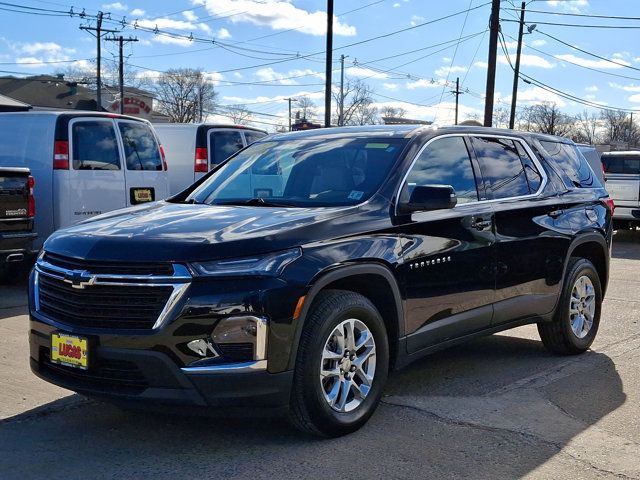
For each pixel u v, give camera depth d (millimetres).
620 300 9391
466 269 5223
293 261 4070
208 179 5820
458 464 4035
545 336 6402
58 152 9375
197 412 3932
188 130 13141
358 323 4434
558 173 6539
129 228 4305
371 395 4535
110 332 3926
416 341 4879
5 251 8312
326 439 4359
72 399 5113
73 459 4090
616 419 4812
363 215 4602
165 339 3830
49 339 4234
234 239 4012
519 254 5730
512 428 4602
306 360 4098
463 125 5816
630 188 16938
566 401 5172
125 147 10312
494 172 5805
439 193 4645
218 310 3844
